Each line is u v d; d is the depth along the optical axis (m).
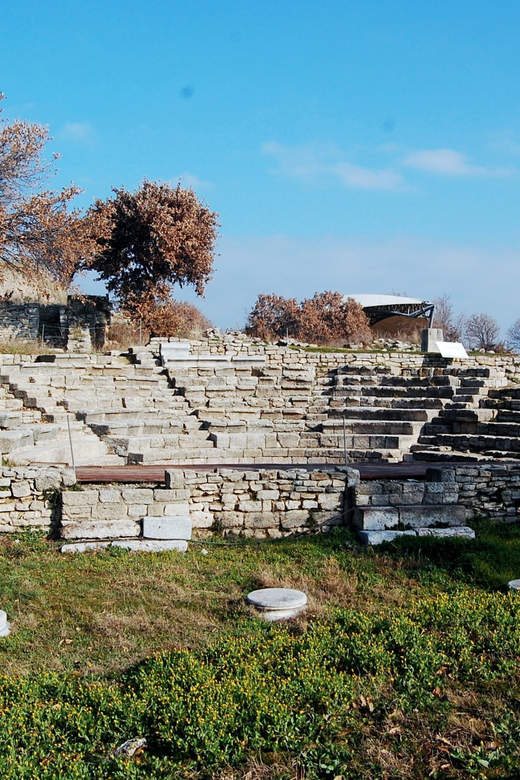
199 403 18.62
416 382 20.23
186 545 10.26
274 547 10.45
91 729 5.57
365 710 6.02
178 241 30.41
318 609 7.98
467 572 9.47
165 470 10.83
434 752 5.51
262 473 11.03
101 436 15.31
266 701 5.77
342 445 16.36
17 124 26.30
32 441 13.89
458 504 11.32
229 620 7.79
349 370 22.53
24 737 5.43
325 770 5.27
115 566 9.40
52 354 21.03
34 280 27.98
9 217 25.42
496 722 5.91
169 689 6.01
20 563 9.39
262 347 23.95
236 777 5.16
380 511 10.79
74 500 10.21
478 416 16.56
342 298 43.47
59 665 6.69
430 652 6.72
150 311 29.70
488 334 44.09
